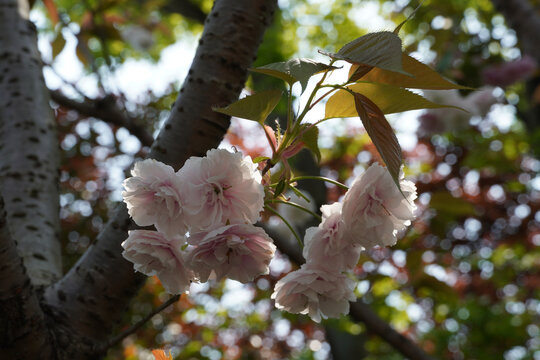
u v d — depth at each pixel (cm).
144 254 59
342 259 61
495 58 179
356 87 57
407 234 154
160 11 287
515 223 279
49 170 88
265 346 290
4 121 89
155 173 57
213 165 57
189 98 70
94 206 219
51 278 78
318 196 190
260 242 58
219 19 72
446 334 352
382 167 60
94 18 136
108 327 71
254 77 173
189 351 254
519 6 167
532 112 281
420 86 56
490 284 315
